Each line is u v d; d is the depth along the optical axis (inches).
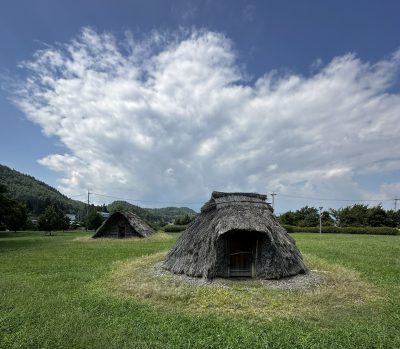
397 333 332.5
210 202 672.4
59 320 355.3
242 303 424.2
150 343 297.6
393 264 783.1
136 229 1598.2
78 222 3523.6
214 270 549.0
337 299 451.2
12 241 1440.7
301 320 367.2
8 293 472.7
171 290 472.1
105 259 849.5
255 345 297.6
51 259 850.8
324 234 2198.6
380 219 2832.2
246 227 537.3
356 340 309.7
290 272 564.7
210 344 298.7
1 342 301.3
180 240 666.8
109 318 364.8
